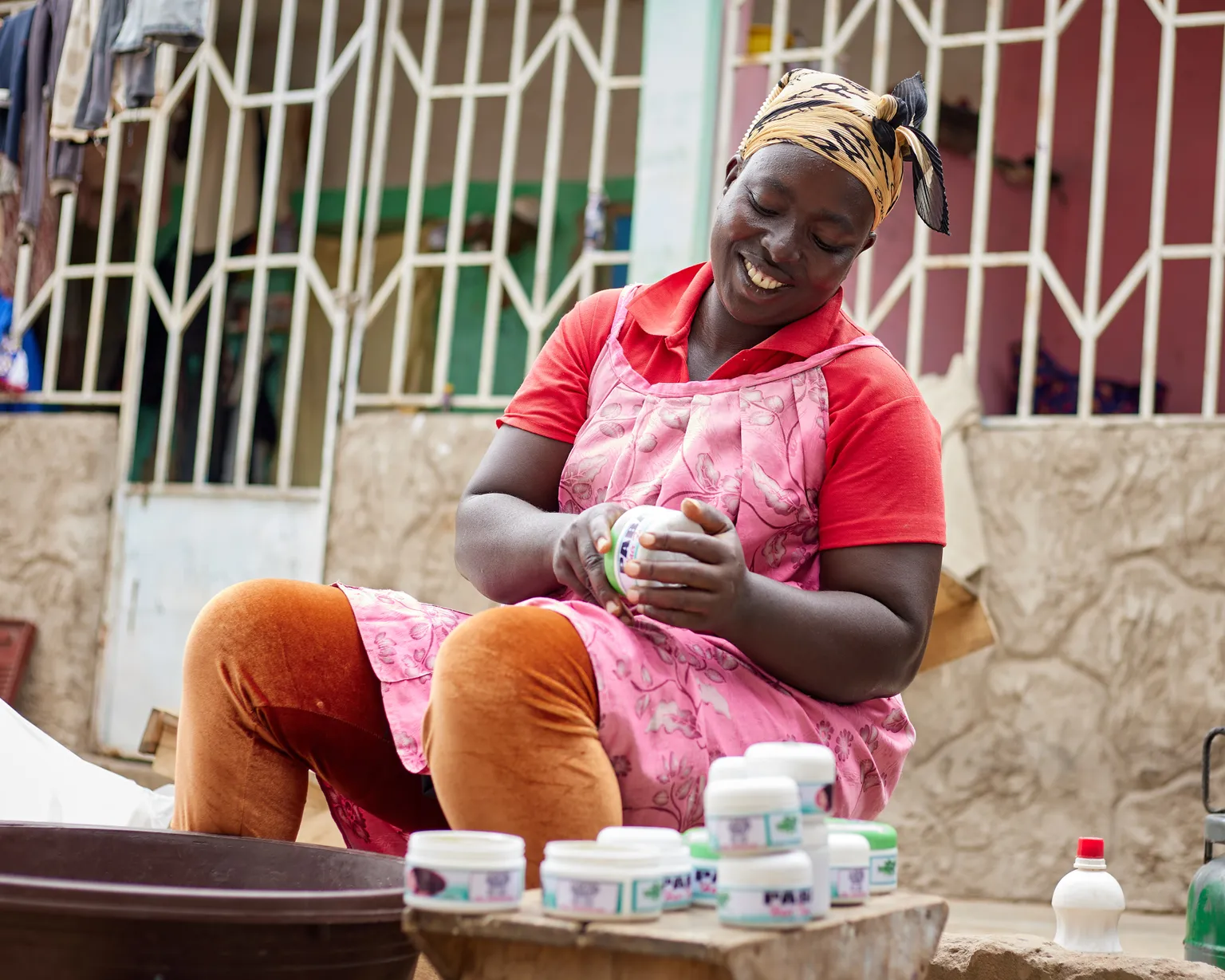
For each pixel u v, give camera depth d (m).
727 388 1.85
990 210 6.39
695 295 1.95
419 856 1.28
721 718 1.61
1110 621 4.39
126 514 5.73
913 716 4.53
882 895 1.50
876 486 1.79
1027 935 2.21
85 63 4.14
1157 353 6.49
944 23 6.22
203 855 1.74
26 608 5.75
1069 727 4.38
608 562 1.61
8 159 4.37
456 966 1.28
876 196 1.82
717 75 5.04
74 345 6.25
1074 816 4.34
